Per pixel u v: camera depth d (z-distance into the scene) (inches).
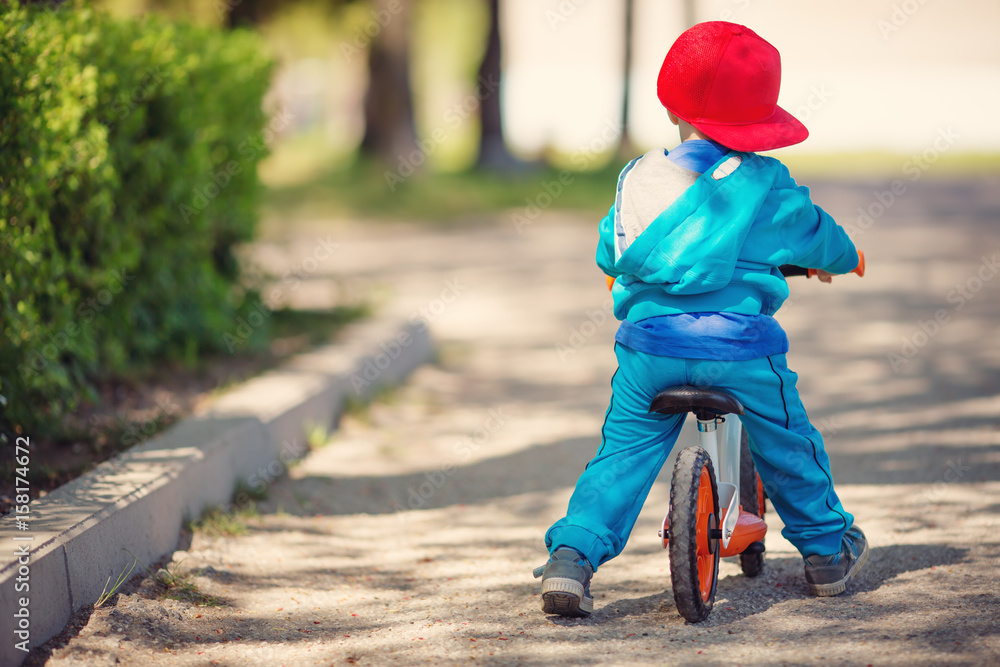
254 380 349.1
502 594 212.5
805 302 596.1
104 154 277.6
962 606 189.3
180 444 260.5
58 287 271.4
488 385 430.3
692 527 181.5
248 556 234.1
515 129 2094.0
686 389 180.5
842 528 199.2
